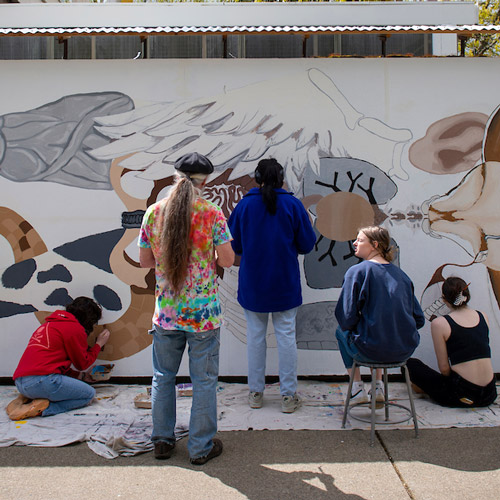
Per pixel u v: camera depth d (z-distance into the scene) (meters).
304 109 4.14
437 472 2.76
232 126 4.14
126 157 4.15
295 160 4.15
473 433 3.22
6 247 4.16
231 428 3.35
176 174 3.00
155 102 4.15
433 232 4.16
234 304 4.14
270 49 6.02
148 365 4.17
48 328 3.71
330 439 3.18
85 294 4.16
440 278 4.17
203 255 2.86
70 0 7.78
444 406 3.67
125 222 4.16
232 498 2.53
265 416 3.53
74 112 4.16
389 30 3.96
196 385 2.87
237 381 4.15
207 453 2.89
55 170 4.15
